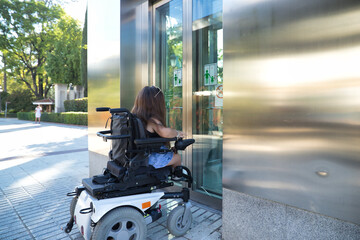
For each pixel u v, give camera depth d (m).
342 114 1.52
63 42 27.81
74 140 10.16
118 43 3.81
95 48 4.39
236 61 2.11
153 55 3.91
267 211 1.93
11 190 3.81
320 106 1.62
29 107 41.75
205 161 3.24
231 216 2.19
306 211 1.70
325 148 1.60
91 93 4.49
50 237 2.41
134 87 3.99
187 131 3.41
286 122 1.79
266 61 1.90
